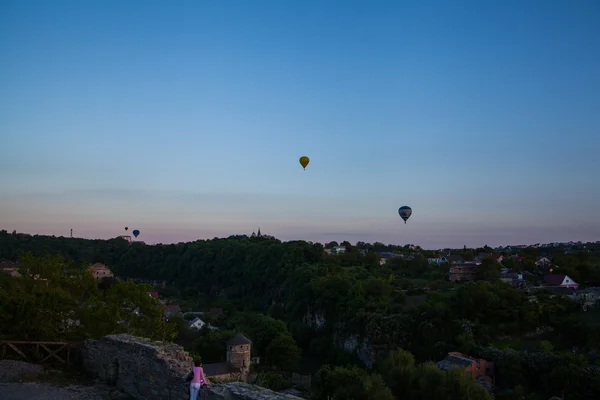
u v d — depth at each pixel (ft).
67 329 66.74
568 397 157.58
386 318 246.88
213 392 37.06
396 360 162.20
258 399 34.24
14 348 55.72
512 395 166.20
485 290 246.06
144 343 48.11
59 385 48.47
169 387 42.32
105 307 76.79
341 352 264.11
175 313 301.63
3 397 43.06
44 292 64.75
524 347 207.00
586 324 218.18
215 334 245.04
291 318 342.23
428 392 140.67
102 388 48.73
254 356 245.04
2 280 72.18
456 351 207.00
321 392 162.71
